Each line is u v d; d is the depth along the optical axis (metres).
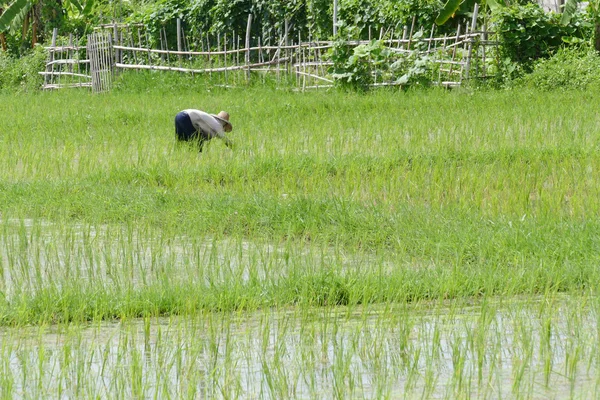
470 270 11.35
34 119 28.97
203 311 9.94
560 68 30.77
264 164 19.14
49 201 16.45
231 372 7.98
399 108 27.98
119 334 9.21
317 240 13.73
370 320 9.55
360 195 16.91
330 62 35.91
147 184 18.80
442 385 7.64
